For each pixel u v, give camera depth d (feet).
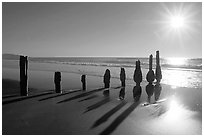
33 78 70.69
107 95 45.83
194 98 43.86
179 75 96.63
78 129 25.59
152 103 39.24
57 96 43.21
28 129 25.43
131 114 31.86
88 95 45.27
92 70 114.01
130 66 158.30
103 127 26.30
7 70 98.84
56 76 46.78
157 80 62.69
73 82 64.34
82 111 32.91
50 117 29.76
